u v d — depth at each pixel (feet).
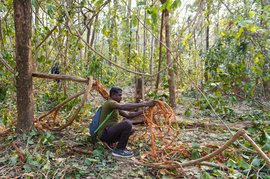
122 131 13.08
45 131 15.72
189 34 12.73
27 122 14.97
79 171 11.64
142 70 25.18
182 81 26.71
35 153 12.88
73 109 18.76
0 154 13.16
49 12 17.28
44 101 22.29
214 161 12.68
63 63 22.88
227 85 23.03
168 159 13.20
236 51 22.44
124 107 13.25
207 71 26.14
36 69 20.29
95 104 23.94
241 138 15.80
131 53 25.54
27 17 14.37
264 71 23.44
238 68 23.22
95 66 24.48
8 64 16.53
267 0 21.75
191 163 11.50
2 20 19.35
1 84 16.22
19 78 14.67
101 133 13.67
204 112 22.40
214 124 18.35
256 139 14.58
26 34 14.43
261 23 19.72
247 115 20.38
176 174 11.67
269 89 25.79
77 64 25.43
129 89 39.73
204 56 26.63
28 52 14.65
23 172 11.68
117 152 13.07
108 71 33.04
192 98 26.94
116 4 22.66
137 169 12.07
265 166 12.00
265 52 22.13
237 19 15.17
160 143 15.01
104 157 13.07
